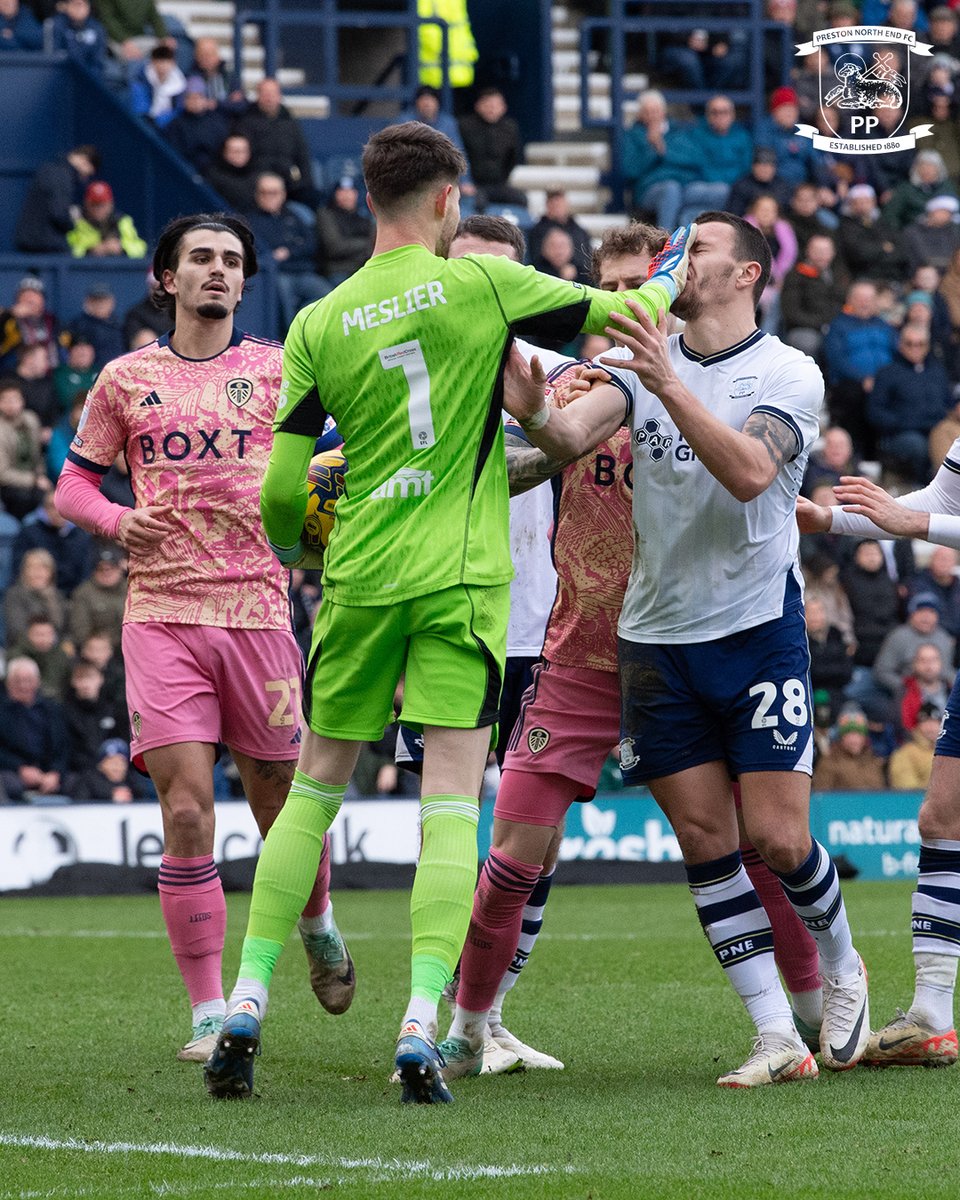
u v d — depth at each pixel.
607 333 15.10
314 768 15.63
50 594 47.59
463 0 77.56
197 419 19.00
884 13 69.31
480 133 66.00
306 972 26.20
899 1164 12.41
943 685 51.06
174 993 23.83
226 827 45.06
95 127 62.56
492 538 15.17
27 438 51.88
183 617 18.70
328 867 18.77
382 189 15.31
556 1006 22.03
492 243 18.88
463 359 14.95
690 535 15.91
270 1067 17.42
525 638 18.66
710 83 72.19
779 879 16.27
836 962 16.64
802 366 16.06
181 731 18.48
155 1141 13.55
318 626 15.55
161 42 64.88
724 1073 16.83
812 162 65.81
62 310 57.69
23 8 64.19
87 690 46.25
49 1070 17.23
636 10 74.38
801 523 17.80
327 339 15.15
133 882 44.97
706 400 16.19
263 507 15.79
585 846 47.62
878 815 49.03
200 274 19.11
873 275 62.66
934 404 59.06
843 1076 16.30
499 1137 13.48
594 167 73.62
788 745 15.81
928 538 16.88
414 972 15.00
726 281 16.23
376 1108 14.80
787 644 15.98
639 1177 12.06
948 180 65.88
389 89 71.00
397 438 15.02
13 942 31.61
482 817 46.38
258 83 65.69
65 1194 11.87
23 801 45.44
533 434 15.38
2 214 63.06
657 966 26.55
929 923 16.92
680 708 16.09
